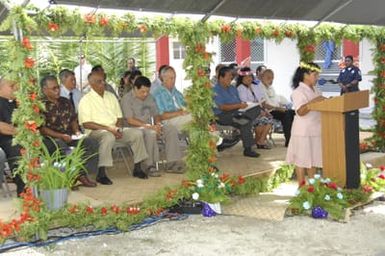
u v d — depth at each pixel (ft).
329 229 18.15
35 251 16.37
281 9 23.07
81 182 21.11
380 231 17.89
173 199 19.62
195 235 17.75
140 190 20.62
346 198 20.13
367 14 26.94
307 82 21.11
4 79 19.33
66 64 45.83
